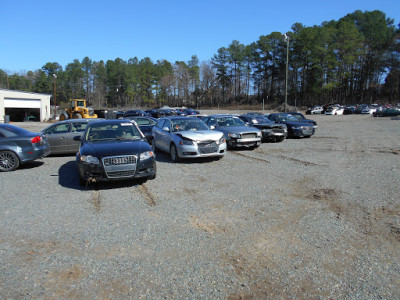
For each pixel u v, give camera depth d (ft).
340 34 237.25
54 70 375.04
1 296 9.75
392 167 29.73
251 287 10.33
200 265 11.71
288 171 28.32
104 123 27.68
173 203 19.03
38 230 14.97
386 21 275.39
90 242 13.64
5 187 23.16
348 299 9.72
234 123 44.73
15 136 29.32
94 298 9.68
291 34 252.83
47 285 10.39
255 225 15.58
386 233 14.67
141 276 10.93
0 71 355.56
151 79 353.92
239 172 27.94
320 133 66.64
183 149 31.86
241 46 317.42
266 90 317.63
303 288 10.30
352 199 19.76
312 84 250.16
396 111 131.23
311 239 14.01
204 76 348.79
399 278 10.93
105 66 389.60
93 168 21.66
